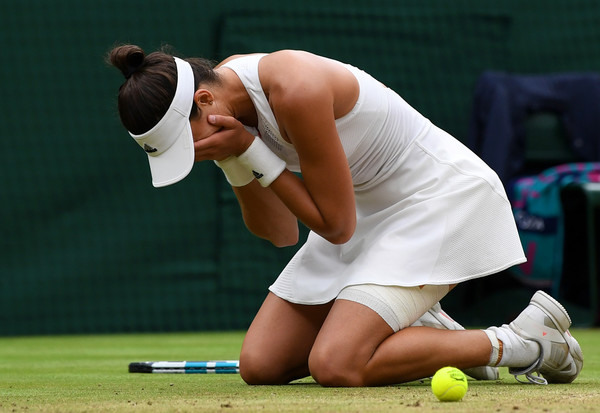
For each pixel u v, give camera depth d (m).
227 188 22.02
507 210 8.66
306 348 8.90
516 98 22.11
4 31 21.88
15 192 21.48
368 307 8.08
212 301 21.88
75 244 21.55
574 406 6.34
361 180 8.67
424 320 8.80
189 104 7.60
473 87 23.34
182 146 7.60
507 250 8.50
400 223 8.48
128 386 8.73
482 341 8.16
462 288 22.59
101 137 21.89
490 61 23.47
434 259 8.27
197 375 10.33
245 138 7.88
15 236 21.39
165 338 19.36
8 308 21.19
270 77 7.92
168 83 7.54
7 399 7.42
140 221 21.77
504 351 8.23
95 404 6.85
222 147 7.83
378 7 23.09
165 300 21.73
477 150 22.44
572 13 23.73
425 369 8.07
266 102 8.01
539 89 22.27
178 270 21.81
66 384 9.09
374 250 8.38
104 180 21.80
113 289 21.58
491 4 23.53
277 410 6.18
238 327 21.95
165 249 21.81
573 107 22.28
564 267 21.69
